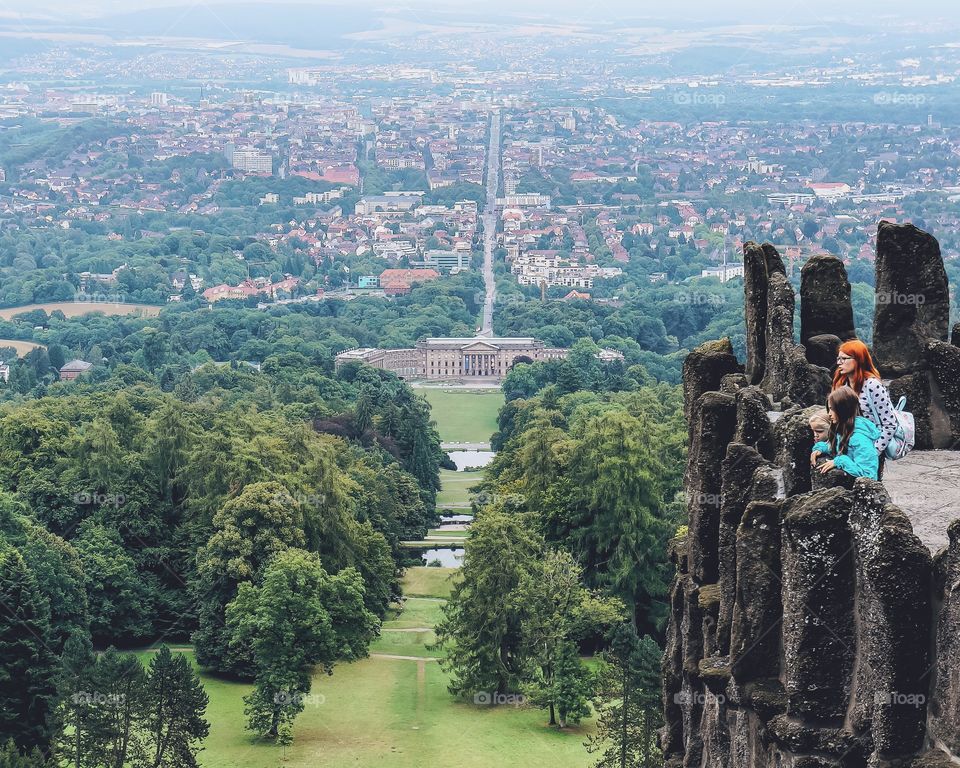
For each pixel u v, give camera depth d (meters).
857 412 32.62
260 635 142.88
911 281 39.81
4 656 126.25
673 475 187.75
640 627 173.88
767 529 31.36
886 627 26.59
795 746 28.48
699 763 39.44
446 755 135.62
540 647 145.50
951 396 37.59
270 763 133.50
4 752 105.31
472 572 151.88
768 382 40.41
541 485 181.62
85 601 148.75
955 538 25.64
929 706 26.42
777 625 31.19
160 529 178.88
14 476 188.38
